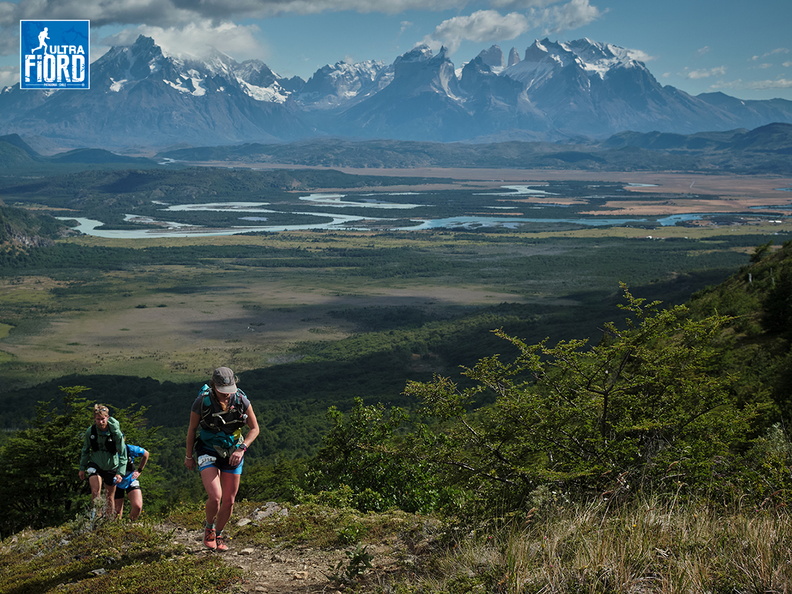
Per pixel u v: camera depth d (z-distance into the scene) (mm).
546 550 5746
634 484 7531
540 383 10148
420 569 6617
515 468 8609
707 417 9039
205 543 7965
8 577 7949
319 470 13930
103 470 9891
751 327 26500
